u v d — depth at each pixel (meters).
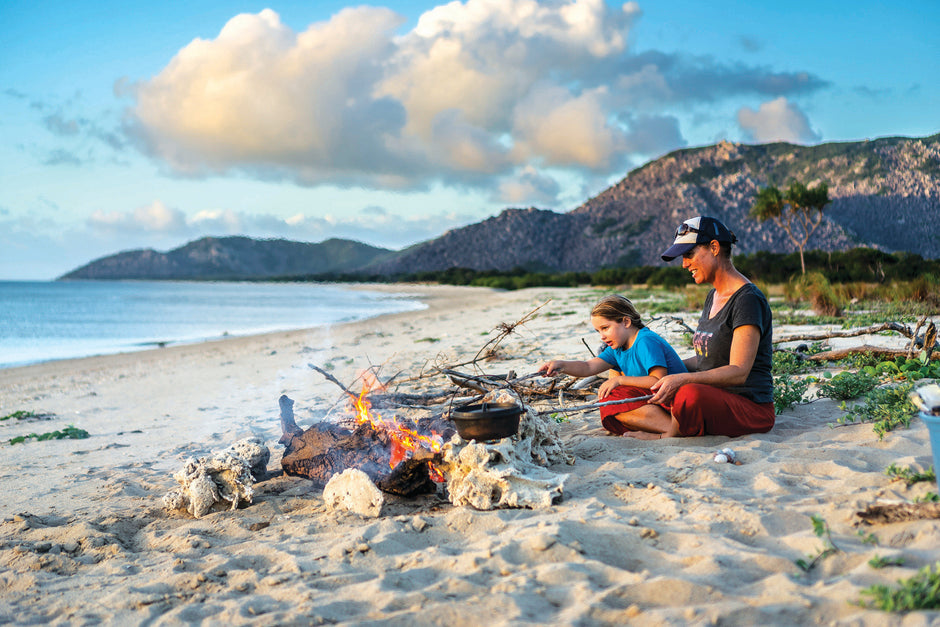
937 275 12.99
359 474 3.41
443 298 50.00
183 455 5.38
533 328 13.34
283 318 33.28
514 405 3.80
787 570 2.28
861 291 14.18
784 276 29.55
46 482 4.71
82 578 2.87
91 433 6.95
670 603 2.12
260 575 2.69
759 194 33.25
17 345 22.25
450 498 3.40
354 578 2.55
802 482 3.15
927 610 1.85
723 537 2.58
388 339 15.23
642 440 4.19
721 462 3.53
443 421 4.07
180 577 2.71
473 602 2.21
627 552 2.57
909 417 3.88
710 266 4.08
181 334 25.08
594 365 4.39
